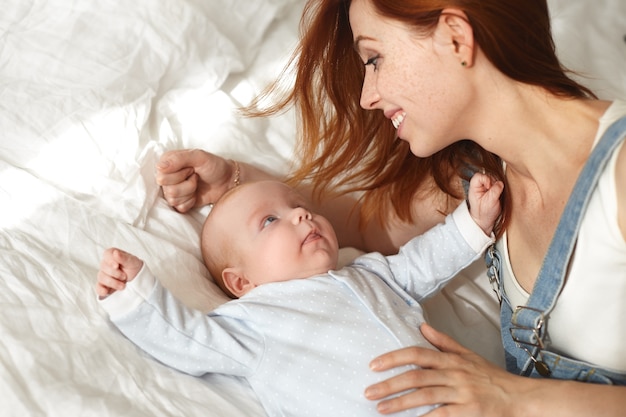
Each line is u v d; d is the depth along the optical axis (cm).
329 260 141
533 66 115
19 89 153
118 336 123
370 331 126
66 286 126
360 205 162
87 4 164
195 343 124
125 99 158
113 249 122
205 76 173
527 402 115
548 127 119
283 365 124
